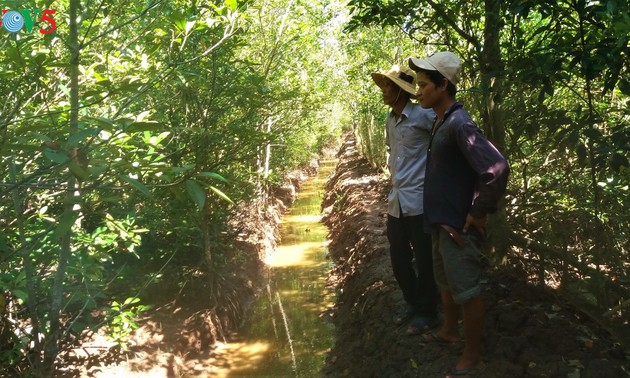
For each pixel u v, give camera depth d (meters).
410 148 3.98
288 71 9.01
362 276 7.12
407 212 3.98
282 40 9.09
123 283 5.70
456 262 3.12
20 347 3.51
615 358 3.24
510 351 3.39
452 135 3.10
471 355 3.29
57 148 1.84
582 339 3.41
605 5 2.97
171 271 7.02
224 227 8.05
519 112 3.85
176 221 6.38
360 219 10.27
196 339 6.48
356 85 14.20
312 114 10.96
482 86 3.78
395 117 4.11
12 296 3.83
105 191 3.49
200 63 5.24
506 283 4.36
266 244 11.34
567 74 3.35
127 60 3.50
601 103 4.07
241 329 7.38
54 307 2.44
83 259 3.59
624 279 3.46
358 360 5.13
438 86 3.22
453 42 5.18
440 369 3.52
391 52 11.34
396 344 4.27
